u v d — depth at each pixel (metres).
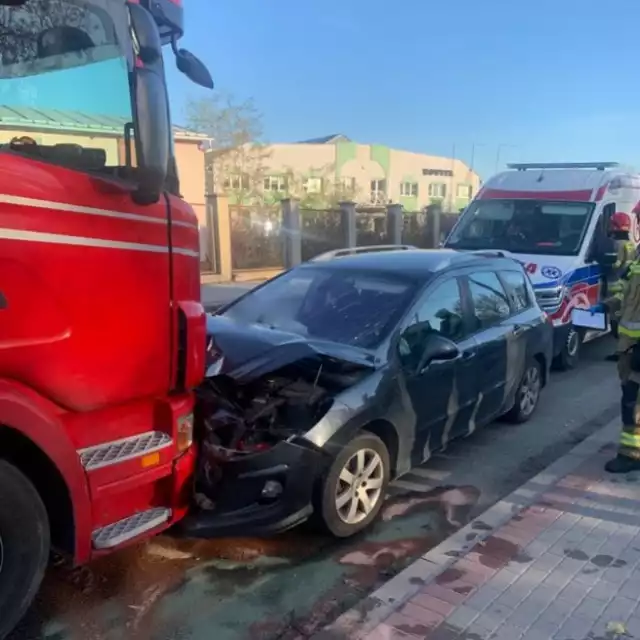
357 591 3.74
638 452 5.18
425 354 4.84
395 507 4.83
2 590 2.87
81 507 3.06
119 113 3.19
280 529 3.94
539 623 3.26
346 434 4.16
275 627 3.41
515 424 6.74
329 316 5.25
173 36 4.27
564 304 9.00
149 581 3.79
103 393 3.14
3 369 2.77
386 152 56.50
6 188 2.72
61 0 3.18
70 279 2.95
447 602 3.44
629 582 3.62
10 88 3.24
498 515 4.46
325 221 21.94
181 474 3.56
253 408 4.23
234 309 5.80
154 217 3.29
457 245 10.48
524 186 10.70
